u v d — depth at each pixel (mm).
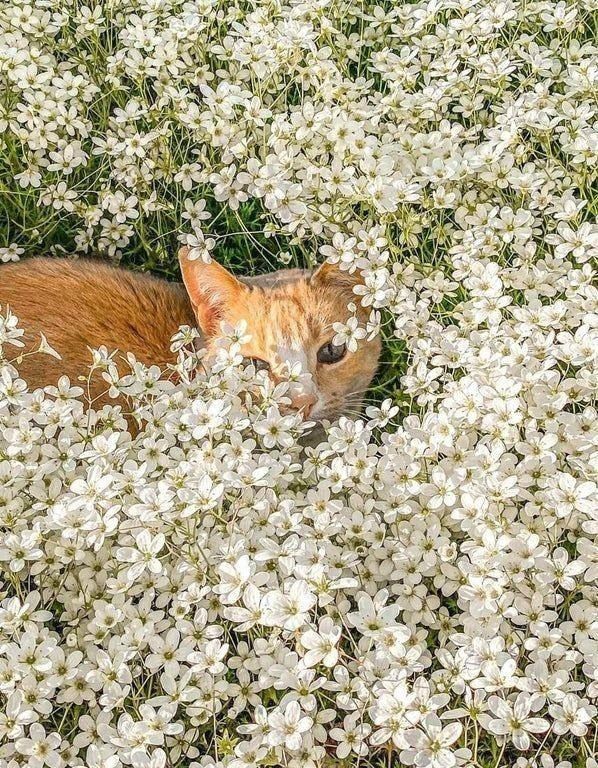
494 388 706
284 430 728
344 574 698
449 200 810
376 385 848
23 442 710
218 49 879
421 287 816
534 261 818
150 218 904
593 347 715
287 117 901
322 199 826
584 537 702
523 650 667
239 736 685
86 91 883
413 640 681
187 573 693
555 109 854
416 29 894
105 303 824
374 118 839
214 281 798
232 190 840
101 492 681
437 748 633
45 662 647
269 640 665
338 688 648
